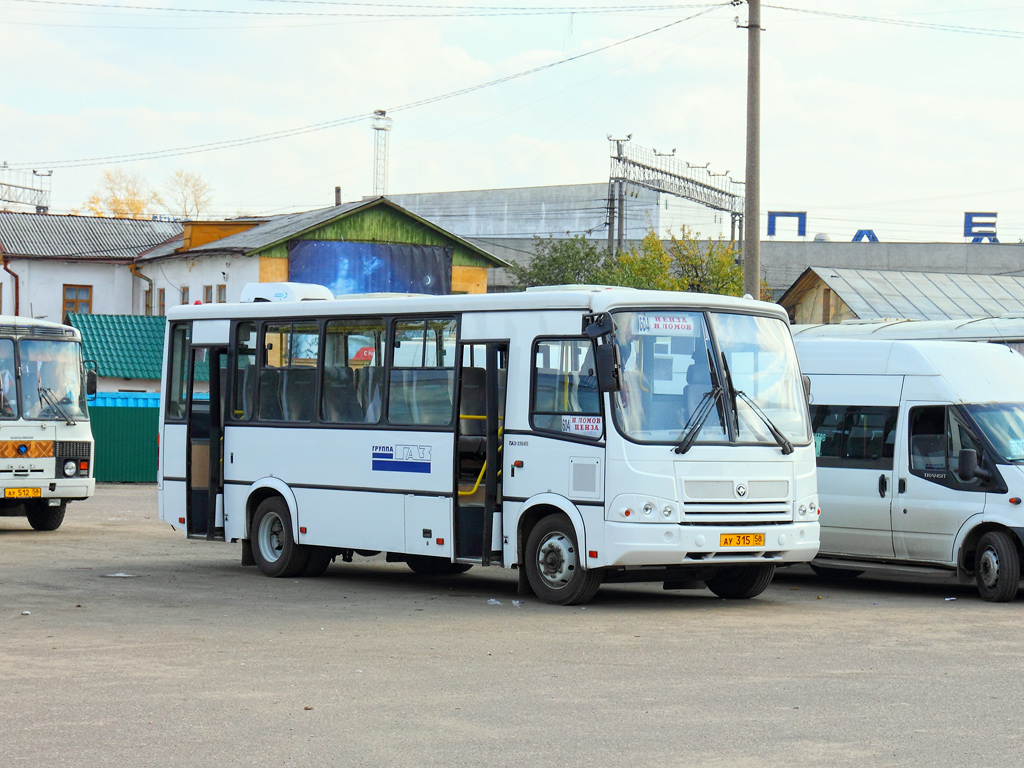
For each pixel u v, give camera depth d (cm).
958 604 1539
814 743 795
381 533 1644
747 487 1428
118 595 1540
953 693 954
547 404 1463
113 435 4103
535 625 1306
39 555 2031
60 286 6581
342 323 1714
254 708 895
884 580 1886
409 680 1002
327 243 5306
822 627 1305
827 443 1769
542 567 1474
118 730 827
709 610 1448
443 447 1573
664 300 1442
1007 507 1569
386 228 5434
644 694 947
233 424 1844
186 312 1917
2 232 6869
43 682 986
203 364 1898
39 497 2442
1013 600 1576
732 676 1020
